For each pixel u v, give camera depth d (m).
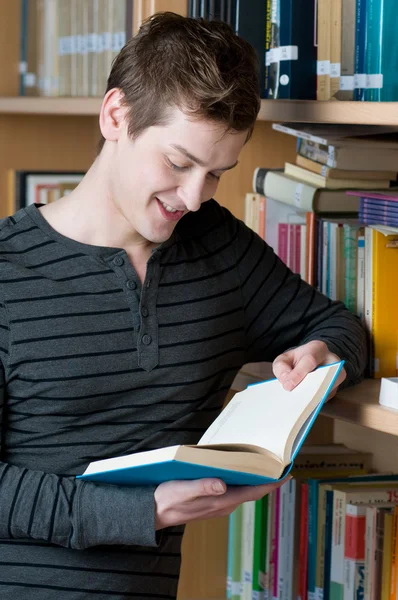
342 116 1.41
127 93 1.30
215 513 1.28
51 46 2.41
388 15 1.47
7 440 1.36
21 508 1.27
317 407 1.24
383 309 1.55
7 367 1.32
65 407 1.33
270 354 1.58
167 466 1.10
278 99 1.57
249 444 1.19
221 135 1.24
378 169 1.75
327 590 1.71
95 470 1.17
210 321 1.44
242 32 1.63
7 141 2.60
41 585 1.31
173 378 1.39
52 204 1.45
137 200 1.31
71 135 2.67
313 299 1.57
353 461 1.89
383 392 1.35
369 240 1.56
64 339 1.33
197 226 1.50
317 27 1.57
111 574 1.35
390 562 1.58
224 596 2.10
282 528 1.83
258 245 1.56
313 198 1.73
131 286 1.37
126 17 2.15
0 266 1.33
